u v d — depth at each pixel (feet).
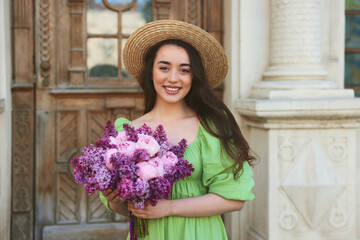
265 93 10.16
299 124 9.96
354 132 10.23
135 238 5.64
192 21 11.80
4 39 10.22
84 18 11.41
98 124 11.60
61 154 11.50
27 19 11.14
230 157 5.47
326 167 10.10
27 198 11.35
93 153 4.82
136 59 6.33
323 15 10.98
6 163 10.46
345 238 10.30
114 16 11.59
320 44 10.71
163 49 5.63
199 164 5.60
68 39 11.39
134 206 5.17
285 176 10.03
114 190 4.87
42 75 11.29
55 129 11.43
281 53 10.62
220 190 5.45
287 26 10.48
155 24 5.74
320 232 10.22
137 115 11.71
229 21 11.28
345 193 10.25
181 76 5.60
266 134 10.07
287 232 10.12
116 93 11.53
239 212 11.13
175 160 5.06
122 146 4.96
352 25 12.00
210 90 5.86
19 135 11.25
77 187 11.57
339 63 11.10
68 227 11.46
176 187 5.57
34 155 11.36
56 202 11.50
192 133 5.76
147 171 4.73
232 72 11.10
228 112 5.87
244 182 5.49
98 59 11.59
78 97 11.46
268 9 11.03
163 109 6.01
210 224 5.64
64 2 11.32
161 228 5.50
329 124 10.05
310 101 9.61
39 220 11.44
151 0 11.70
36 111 11.32
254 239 10.52
